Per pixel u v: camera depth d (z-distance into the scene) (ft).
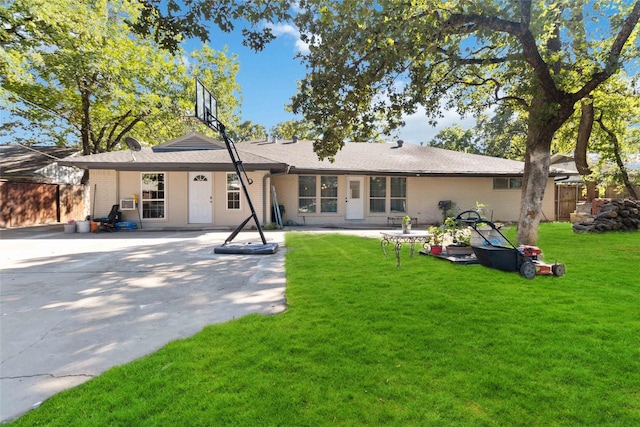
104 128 61.77
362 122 25.81
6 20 36.58
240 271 18.83
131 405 6.71
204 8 17.06
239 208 42.78
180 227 42.24
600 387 7.27
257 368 8.11
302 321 11.10
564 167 63.87
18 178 52.11
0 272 18.69
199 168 39.86
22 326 11.04
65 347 9.52
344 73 21.62
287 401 6.82
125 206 41.09
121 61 50.85
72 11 41.86
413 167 49.03
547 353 8.77
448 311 11.95
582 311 11.85
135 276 17.79
